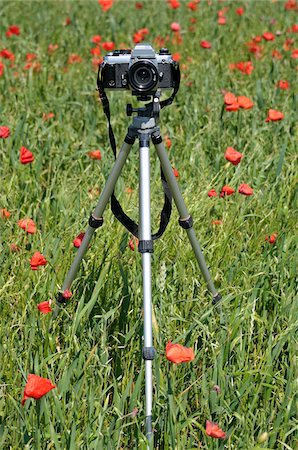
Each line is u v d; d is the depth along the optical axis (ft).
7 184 19.35
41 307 13.34
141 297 14.67
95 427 11.98
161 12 44.65
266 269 15.34
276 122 23.70
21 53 34.24
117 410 11.93
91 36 38.96
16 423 11.91
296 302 14.33
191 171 20.76
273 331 14.33
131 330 13.38
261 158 21.38
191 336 13.42
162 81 12.36
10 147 21.81
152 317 13.23
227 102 19.95
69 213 17.76
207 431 10.66
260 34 38.88
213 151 22.47
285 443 12.05
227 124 24.12
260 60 32.42
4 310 14.48
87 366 12.71
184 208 13.48
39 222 18.22
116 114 25.82
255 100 27.20
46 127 24.63
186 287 14.83
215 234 17.12
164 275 14.19
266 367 12.90
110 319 14.34
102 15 42.83
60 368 12.87
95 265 15.61
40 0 49.39
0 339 13.24
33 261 14.12
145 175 12.35
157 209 17.72
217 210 18.44
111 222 17.19
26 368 12.94
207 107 25.75
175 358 10.96
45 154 22.04
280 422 11.99
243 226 17.62
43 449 11.69
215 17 39.99
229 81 28.76
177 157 21.54
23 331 14.02
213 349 13.10
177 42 35.63
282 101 26.99
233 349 13.69
